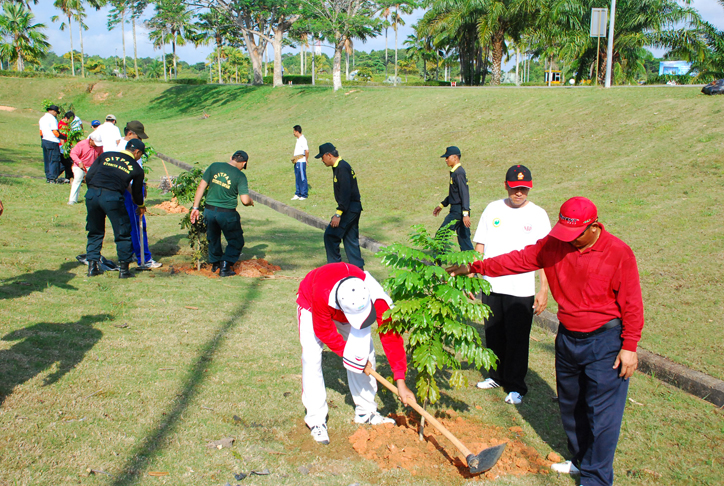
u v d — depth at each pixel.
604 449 3.06
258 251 8.55
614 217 8.59
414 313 3.38
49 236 8.17
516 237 4.19
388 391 4.34
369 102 26.33
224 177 6.92
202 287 6.46
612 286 3.00
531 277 4.17
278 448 3.41
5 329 4.56
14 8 59.56
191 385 4.04
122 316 5.22
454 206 7.68
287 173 16.44
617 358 3.04
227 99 37.94
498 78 35.81
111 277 6.50
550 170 12.11
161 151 22.70
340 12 31.06
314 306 3.31
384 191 13.05
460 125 18.22
